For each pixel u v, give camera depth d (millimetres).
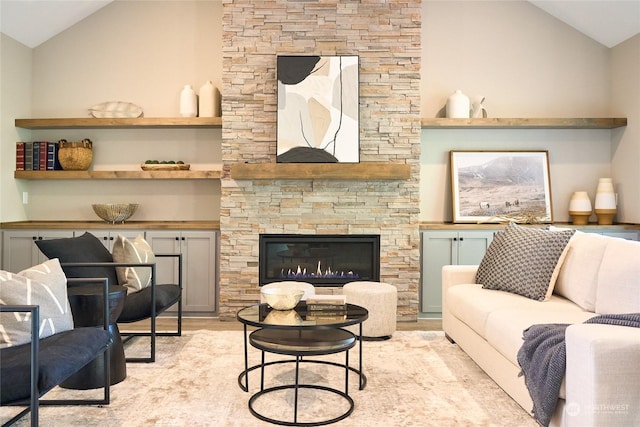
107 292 2850
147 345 4066
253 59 4941
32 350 2080
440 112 5508
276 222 4965
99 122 5160
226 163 4969
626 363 2012
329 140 4879
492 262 3828
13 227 4965
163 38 5477
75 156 5254
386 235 4973
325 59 4898
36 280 2533
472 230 5062
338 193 4973
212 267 5043
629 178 5223
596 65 5531
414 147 4965
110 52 5473
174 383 3225
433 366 3564
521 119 5168
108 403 2877
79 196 5527
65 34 5469
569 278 3441
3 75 5008
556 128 5496
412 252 4973
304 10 4926
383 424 2639
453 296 3912
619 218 5414
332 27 4934
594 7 5027
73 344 2400
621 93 5328
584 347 2059
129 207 5195
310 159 4875
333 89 4895
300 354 2682
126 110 5367
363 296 4156
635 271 2785
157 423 2637
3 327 2326
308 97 4887
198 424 2627
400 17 4941
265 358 3742
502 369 3014
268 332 3135
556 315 2986
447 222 5461
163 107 5477
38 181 5508
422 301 5086
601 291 2996
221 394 3041
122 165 5504
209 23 5480
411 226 4973
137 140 5500
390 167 4762
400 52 4941
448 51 5512
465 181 5441
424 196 5527
